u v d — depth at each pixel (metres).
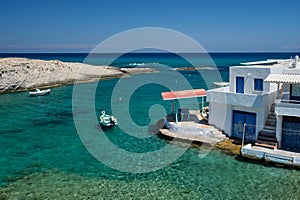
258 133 24.91
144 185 18.75
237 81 27.39
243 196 17.19
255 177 19.56
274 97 26.78
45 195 17.47
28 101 50.16
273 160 21.14
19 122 35.44
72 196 17.34
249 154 22.08
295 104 22.00
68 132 31.02
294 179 19.12
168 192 17.80
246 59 194.25
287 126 23.31
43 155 24.22
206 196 17.25
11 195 17.44
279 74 23.73
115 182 19.20
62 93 58.59
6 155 24.20
